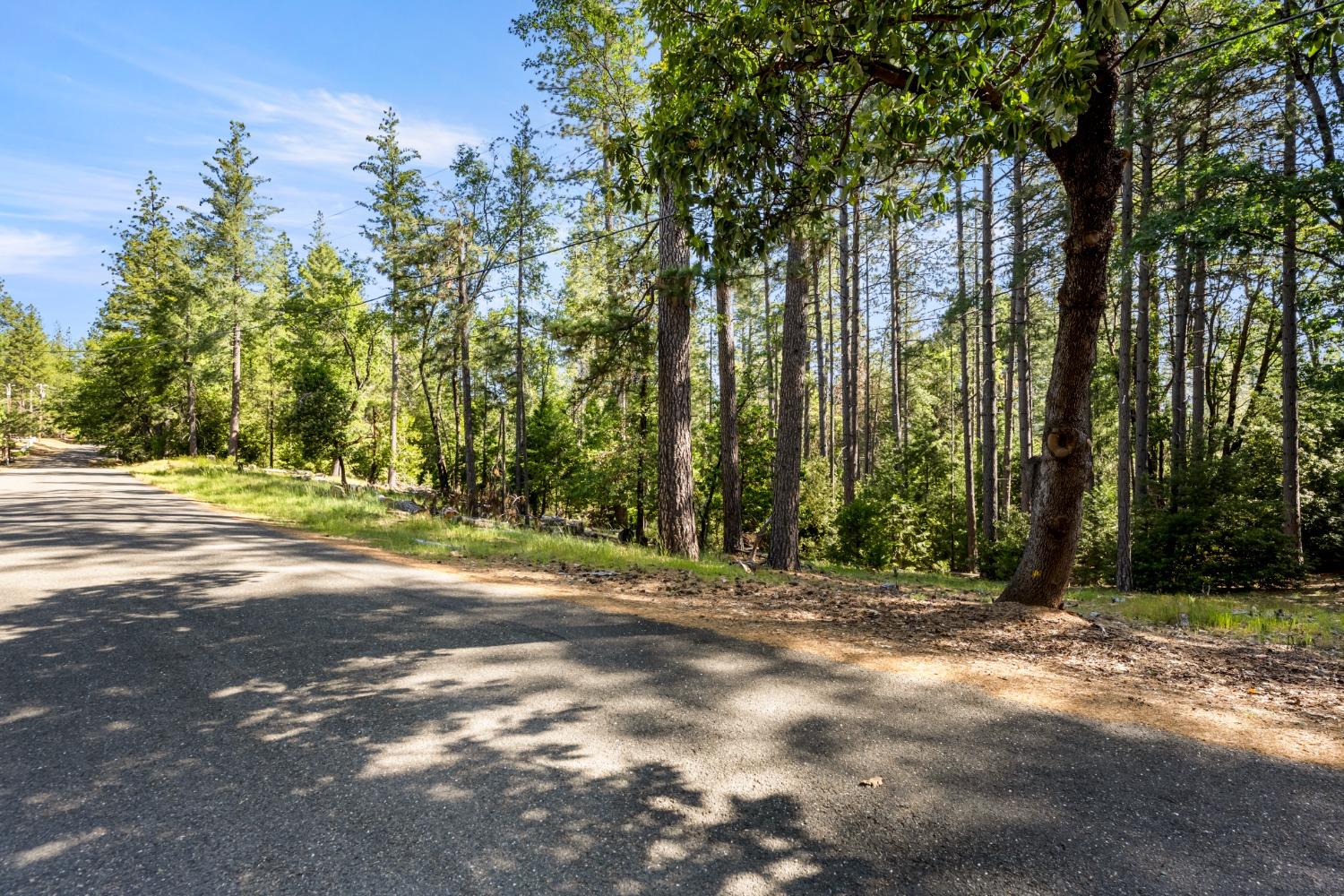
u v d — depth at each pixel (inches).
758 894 91.5
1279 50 505.7
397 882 92.0
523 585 309.9
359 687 166.4
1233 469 669.3
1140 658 218.2
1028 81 199.0
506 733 142.3
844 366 981.2
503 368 1025.5
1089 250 261.7
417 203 1159.0
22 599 251.1
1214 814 115.6
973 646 223.0
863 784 123.9
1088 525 742.5
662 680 177.6
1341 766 135.9
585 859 98.5
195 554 366.6
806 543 1006.4
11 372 2839.6
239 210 1336.1
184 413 1704.0
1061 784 125.5
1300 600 542.0
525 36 714.2
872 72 220.4
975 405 1274.6
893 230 935.0
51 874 91.7
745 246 245.8
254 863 95.4
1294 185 471.8
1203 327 914.1
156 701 155.2
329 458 1424.7
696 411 1167.6
